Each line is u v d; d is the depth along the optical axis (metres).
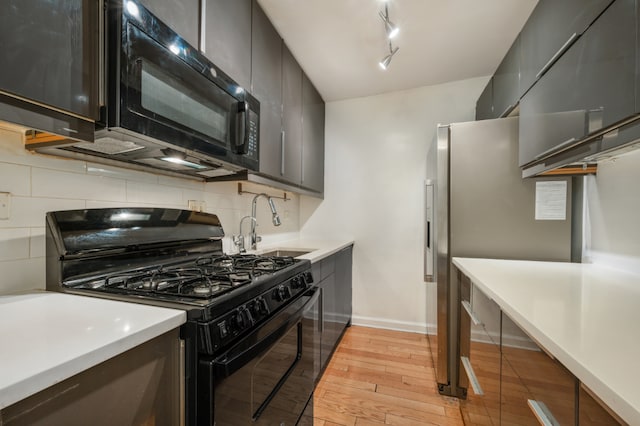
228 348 0.74
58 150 0.93
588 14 1.00
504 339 0.94
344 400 1.68
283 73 1.91
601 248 1.45
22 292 0.86
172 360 0.68
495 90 2.01
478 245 1.69
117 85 0.75
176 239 1.26
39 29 0.62
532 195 1.62
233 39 1.35
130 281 0.94
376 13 1.67
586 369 0.48
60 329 0.57
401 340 2.47
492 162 1.68
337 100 2.90
